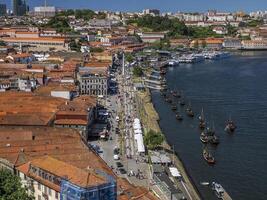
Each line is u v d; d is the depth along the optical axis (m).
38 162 179.75
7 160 192.00
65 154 199.50
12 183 164.25
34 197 168.88
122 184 181.38
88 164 189.25
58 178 165.75
